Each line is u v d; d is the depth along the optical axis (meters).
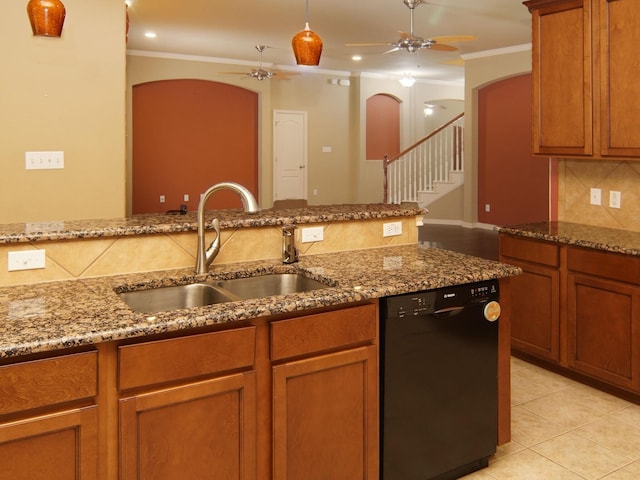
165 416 1.70
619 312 3.11
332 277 2.21
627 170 3.61
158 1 5.95
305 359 1.93
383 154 11.52
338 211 2.86
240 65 9.63
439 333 2.23
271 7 6.20
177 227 2.33
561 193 4.09
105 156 3.76
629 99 3.21
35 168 3.60
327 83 10.80
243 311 1.76
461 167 10.29
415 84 11.60
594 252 3.21
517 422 2.95
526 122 8.82
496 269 2.38
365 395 2.08
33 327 1.58
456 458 2.34
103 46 3.70
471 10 6.37
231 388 1.79
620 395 3.25
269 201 10.29
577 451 2.65
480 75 9.04
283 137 10.46
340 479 2.05
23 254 2.07
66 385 1.53
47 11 2.33
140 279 2.17
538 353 3.61
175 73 9.13
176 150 9.51
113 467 1.63
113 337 1.56
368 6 6.19
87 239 2.18
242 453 1.83
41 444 1.52
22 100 3.54
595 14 3.35
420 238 8.67
